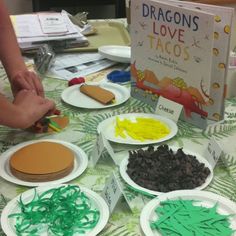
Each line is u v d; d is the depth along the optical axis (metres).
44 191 0.83
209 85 1.04
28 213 0.76
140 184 0.86
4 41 1.30
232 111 1.18
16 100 1.11
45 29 1.66
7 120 1.01
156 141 1.03
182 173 0.88
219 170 0.93
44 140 1.03
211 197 0.82
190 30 1.03
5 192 0.85
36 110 1.07
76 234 0.72
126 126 1.09
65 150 0.96
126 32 1.83
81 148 1.01
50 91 1.34
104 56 1.57
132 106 1.24
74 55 1.64
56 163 0.90
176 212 0.77
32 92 1.15
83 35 1.75
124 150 1.01
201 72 1.04
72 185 0.85
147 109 1.22
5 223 0.74
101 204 0.79
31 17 1.73
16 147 1.00
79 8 2.89
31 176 0.87
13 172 0.90
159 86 1.18
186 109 1.12
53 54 1.51
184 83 1.10
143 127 1.09
